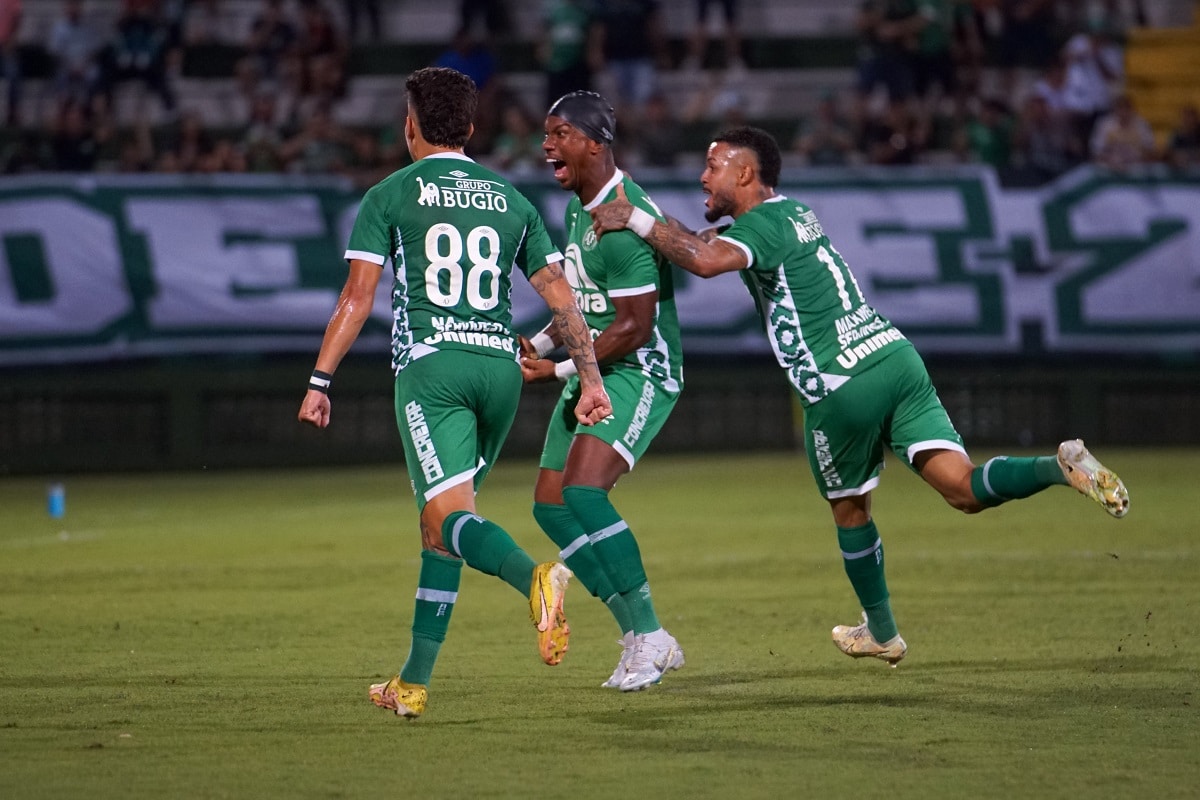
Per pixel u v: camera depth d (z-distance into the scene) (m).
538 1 83.31
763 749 17.80
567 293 20.22
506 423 19.84
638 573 21.11
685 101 80.12
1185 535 39.78
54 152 68.62
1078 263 67.44
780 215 22.09
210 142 68.69
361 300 19.12
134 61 73.69
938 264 66.81
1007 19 78.19
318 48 75.12
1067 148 71.75
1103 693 21.02
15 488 58.81
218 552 39.00
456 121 19.86
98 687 21.84
